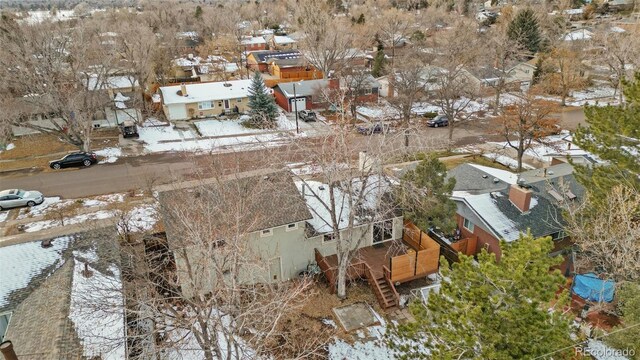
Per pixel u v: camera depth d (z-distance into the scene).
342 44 63.50
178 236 17.94
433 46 69.44
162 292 20.25
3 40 38.12
